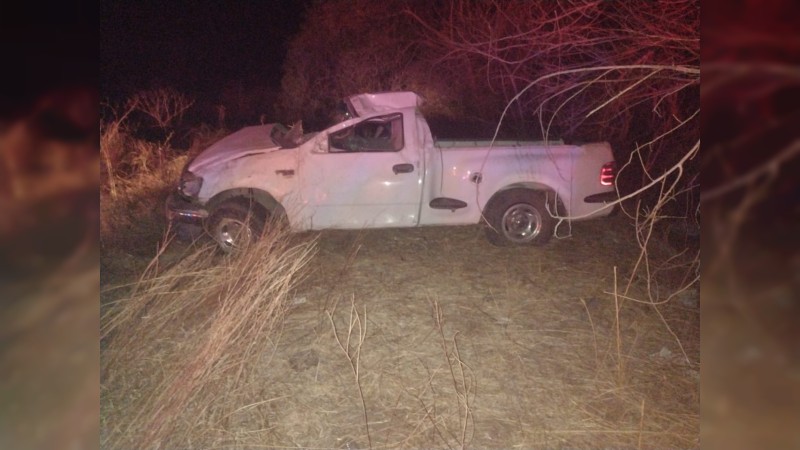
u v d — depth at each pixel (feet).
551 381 16.31
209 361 14.12
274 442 13.83
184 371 14.26
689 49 14.38
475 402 15.37
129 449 13.20
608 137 27.37
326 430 14.30
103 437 13.58
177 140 45.29
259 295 15.60
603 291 21.62
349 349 17.60
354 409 15.06
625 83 17.30
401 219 24.85
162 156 36.09
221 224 24.07
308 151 24.23
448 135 28.96
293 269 16.53
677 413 15.07
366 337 18.30
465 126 28.91
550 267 23.89
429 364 16.99
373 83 44.68
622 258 25.02
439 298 21.02
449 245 25.96
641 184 29.96
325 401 15.35
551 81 18.10
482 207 25.02
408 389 15.83
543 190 25.41
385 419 14.71
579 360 17.37
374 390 15.80
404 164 24.38
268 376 16.25
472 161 24.79
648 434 14.26
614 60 15.72
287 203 24.25
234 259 18.70
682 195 29.25
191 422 14.05
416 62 41.22
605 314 20.12
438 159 24.67
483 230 27.55
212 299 17.34
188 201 24.17
